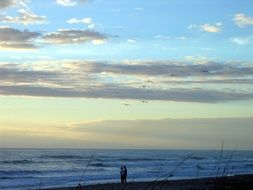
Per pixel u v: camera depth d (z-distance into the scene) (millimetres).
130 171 76188
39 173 69875
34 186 50562
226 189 8305
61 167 84062
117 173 72938
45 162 94000
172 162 103812
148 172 73188
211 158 127938
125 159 111062
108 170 80750
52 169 78375
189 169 79625
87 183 52594
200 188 35625
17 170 71062
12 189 47500
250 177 46531
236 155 187125
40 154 127938
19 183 54156
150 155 148875
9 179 59375
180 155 152500
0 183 53969
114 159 109812
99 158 112125
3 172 68125
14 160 90625
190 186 39469
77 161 99812
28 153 136000
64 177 62781
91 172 75188
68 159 102625
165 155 151625
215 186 8281
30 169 76812
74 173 72562
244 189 21219
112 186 39688
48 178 61188
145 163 98375
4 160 89812
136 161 106062
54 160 99062
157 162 101812
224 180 8414
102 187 39750
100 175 68125
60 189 42125
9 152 143625
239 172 72125
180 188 38625
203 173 71000
